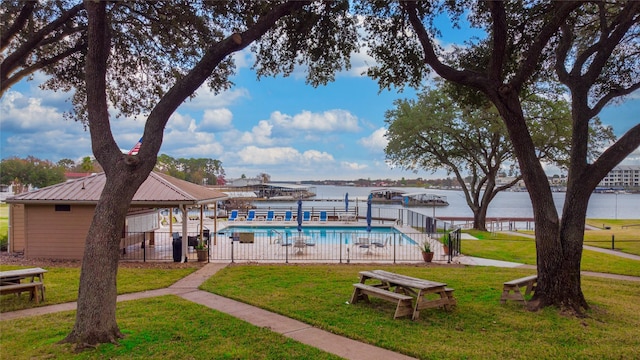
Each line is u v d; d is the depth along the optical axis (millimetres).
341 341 6484
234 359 5652
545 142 25156
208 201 16922
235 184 140875
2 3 9477
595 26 10898
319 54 10352
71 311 8172
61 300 9039
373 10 10312
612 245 19875
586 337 6676
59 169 76750
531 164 8570
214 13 10211
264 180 149000
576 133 8648
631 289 10734
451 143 29500
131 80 12469
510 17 10625
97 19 6848
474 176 30531
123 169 6527
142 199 14828
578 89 8805
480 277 11828
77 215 15477
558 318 7707
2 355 5727
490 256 16719
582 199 8383
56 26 9469
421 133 29219
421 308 7691
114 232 6457
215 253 16812
